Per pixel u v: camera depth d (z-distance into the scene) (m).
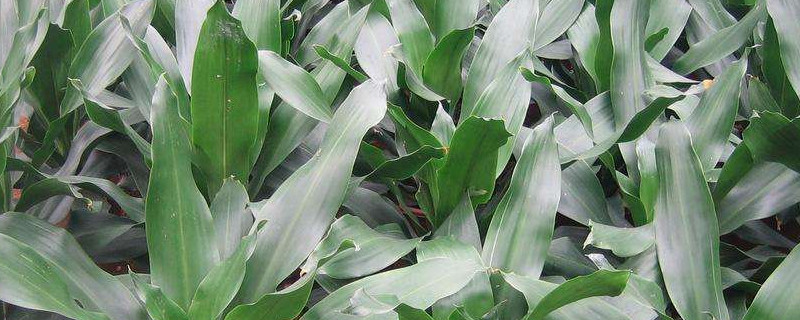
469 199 1.74
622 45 1.92
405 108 1.99
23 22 1.92
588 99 2.12
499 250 1.63
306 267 1.54
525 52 1.82
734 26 2.10
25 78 1.66
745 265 1.84
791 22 1.84
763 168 1.83
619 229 1.69
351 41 1.94
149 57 1.72
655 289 1.60
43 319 1.65
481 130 1.60
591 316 1.55
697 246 1.63
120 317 1.52
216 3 1.55
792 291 1.52
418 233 1.88
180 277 1.52
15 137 1.85
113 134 1.92
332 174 1.60
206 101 1.66
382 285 1.54
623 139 1.75
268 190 1.88
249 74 1.64
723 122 1.83
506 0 2.24
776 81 1.97
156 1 1.99
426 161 1.70
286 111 1.87
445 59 1.92
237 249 1.49
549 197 1.64
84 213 1.83
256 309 1.46
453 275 1.54
